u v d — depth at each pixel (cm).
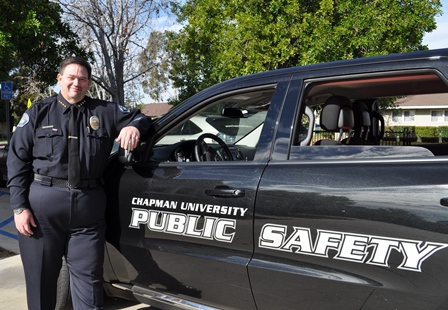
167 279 274
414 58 213
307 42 1316
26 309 364
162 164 283
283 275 224
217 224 247
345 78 230
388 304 198
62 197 269
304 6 1378
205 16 1572
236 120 434
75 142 271
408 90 287
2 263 467
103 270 307
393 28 1269
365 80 231
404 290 194
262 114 362
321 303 217
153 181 279
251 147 386
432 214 188
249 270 235
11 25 1105
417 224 190
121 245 293
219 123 454
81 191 273
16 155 271
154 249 274
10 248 515
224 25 1496
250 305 242
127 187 290
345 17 1280
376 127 359
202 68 1772
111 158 311
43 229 274
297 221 221
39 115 271
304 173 225
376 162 211
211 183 253
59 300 319
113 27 1669
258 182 236
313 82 240
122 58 1708
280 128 242
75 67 270
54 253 282
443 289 184
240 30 1366
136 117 289
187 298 268
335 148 225
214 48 1554
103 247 287
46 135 268
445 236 184
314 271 217
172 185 269
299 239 220
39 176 271
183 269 263
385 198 199
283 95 246
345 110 273
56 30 1390
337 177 215
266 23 1362
